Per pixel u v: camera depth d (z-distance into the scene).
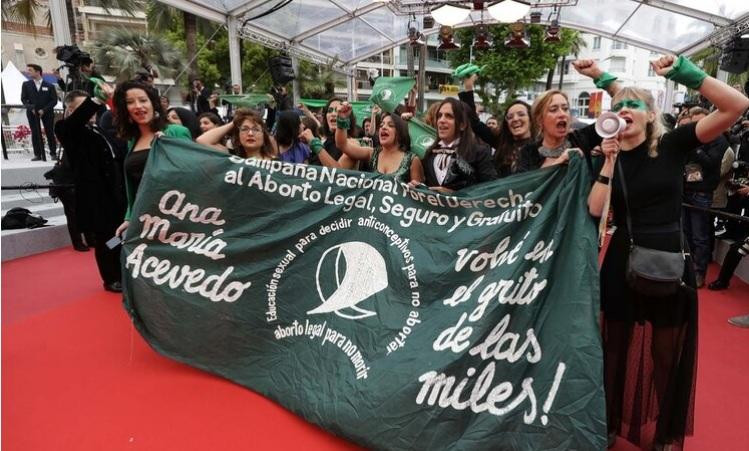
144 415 2.62
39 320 3.92
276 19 11.54
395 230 2.73
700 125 1.95
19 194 7.22
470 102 4.35
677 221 2.07
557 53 24.58
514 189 2.45
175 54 22.80
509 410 2.07
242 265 2.95
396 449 2.18
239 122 3.59
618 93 2.14
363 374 2.43
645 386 2.37
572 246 2.14
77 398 2.78
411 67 13.41
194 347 2.98
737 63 9.20
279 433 2.46
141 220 3.03
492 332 2.19
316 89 28.44
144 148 3.79
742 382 3.07
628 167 2.09
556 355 2.05
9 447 2.36
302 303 2.84
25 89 8.57
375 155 3.89
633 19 12.15
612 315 2.23
